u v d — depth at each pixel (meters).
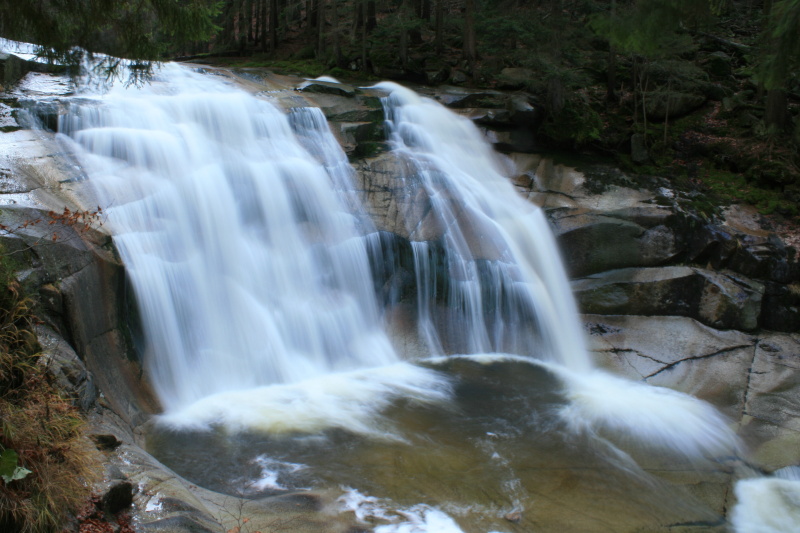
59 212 8.76
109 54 8.92
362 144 14.53
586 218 13.34
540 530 6.64
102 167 10.69
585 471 7.96
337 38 20.98
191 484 6.62
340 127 14.71
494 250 12.55
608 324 12.45
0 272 6.36
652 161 16.27
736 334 12.10
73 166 10.33
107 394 7.75
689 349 11.69
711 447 8.90
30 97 11.83
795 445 8.97
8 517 4.52
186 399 9.17
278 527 5.99
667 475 8.09
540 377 10.94
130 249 9.28
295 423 8.63
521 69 18.70
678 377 10.98
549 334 12.06
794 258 12.63
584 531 6.70
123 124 11.94
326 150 13.80
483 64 19.91
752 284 12.50
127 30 8.39
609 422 9.37
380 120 15.62
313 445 8.04
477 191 13.86
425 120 16.00
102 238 8.77
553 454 8.34
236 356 9.95
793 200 14.73
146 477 5.92
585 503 7.25
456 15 24.55
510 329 12.23
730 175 16.02
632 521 7.00
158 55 9.03
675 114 18.58
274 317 10.63
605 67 20.48
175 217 10.47
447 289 12.27
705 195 14.95
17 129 10.83
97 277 8.23
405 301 12.18
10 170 9.35
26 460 4.88
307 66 21.45
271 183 12.05
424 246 12.30
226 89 15.02
